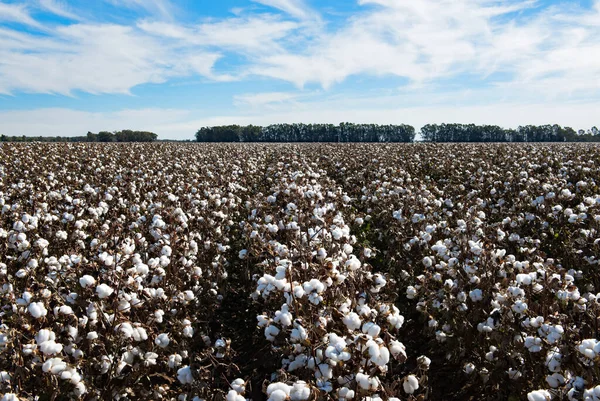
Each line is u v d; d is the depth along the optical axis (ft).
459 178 40.16
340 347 7.90
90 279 10.50
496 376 10.98
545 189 26.05
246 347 14.94
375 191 30.14
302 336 8.75
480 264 13.62
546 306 10.99
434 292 13.46
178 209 18.43
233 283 19.57
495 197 31.40
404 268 17.92
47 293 10.52
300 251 12.26
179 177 36.83
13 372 8.68
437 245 15.56
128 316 11.24
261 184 39.22
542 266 12.78
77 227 18.17
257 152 75.97
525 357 10.67
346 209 25.64
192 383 9.18
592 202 20.98
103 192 28.14
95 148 67.05
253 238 17.24
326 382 7.90
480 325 11.91
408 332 15.71
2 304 11.89
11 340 8.77
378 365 7.67
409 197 24.27
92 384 9.23
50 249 17.65
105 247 14.69
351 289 10.65
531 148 67.41
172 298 13.08
